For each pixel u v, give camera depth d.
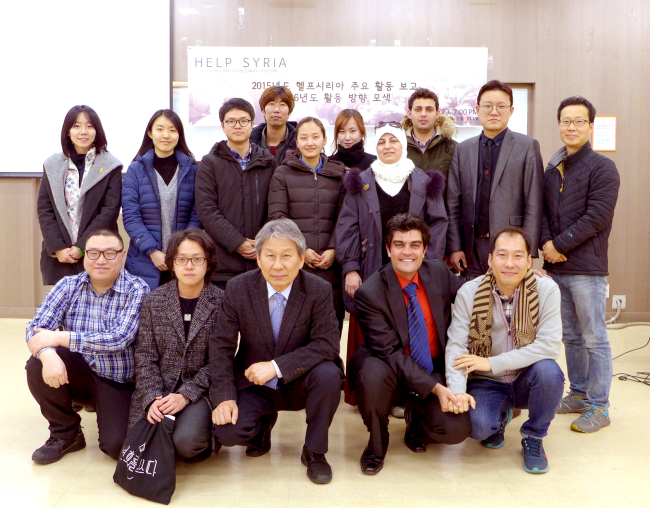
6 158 4.61
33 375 2.19
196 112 4.53
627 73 4.49
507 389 2.31
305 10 4.46
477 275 2.87
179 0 4.46
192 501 1.95
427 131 3.23
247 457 2.31
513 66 4.48
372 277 2.35
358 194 2.75
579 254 2.65
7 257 4.69
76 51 4.50
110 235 2.25
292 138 3.28
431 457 2.31
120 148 4.56
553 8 4.45
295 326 2.18
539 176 2.79
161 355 2.24
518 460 2.29
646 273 4.62
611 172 2.58
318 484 2.07
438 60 4.46
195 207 2.94
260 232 2.13
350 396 2.83
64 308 2.33
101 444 2.20
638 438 2.49
